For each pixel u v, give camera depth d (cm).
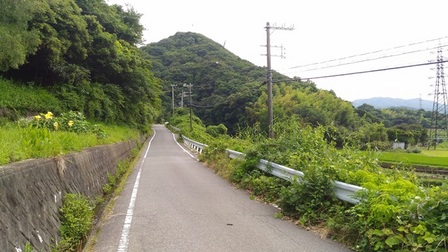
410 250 375
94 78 2639
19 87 1755
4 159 400
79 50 2150
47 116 1036
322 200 586
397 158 952
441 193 390
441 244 359
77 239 472
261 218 620
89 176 791
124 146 1911
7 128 710
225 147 1531
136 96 3072
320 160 750
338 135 1024
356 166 685
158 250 454
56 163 546
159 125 7950
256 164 985
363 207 462
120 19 3384
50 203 454
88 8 2864
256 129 1527
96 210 700
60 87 2042
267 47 2033
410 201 420
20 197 364
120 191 910
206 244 477
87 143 994
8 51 1190
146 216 636
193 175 1232
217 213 658
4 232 300
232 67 5888
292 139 1020
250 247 464
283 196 635
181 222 592
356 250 442
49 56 1802
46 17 1780
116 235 523
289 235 517
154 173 1292
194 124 5256
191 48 8175
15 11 1266
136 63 2931
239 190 915
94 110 2331
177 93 7800
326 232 511
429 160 2536
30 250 333
